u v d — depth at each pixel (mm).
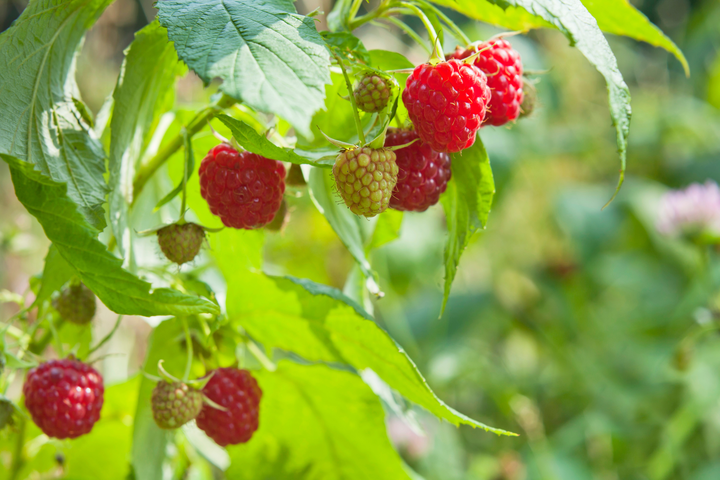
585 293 961
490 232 969
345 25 407
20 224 578
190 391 412
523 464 791
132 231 430
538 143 988
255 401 431
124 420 483
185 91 778
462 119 378
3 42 376
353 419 449
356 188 373
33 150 381
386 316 833
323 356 441
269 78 347
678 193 783
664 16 1671
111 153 395
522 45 988
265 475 466
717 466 777
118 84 392
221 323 433
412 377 411
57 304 429
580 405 896
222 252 447
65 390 413
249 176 398
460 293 945
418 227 895
